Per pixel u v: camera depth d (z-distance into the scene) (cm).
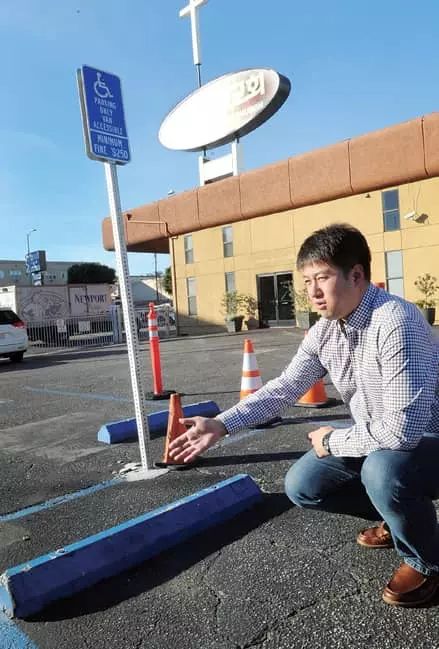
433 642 205
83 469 436
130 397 748
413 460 213
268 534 302
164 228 2508
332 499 258
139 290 7806
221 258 2347
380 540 277
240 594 245
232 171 2386
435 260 1762
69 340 2148
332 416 552
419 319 219
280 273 2155
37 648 215
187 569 269
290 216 2100
